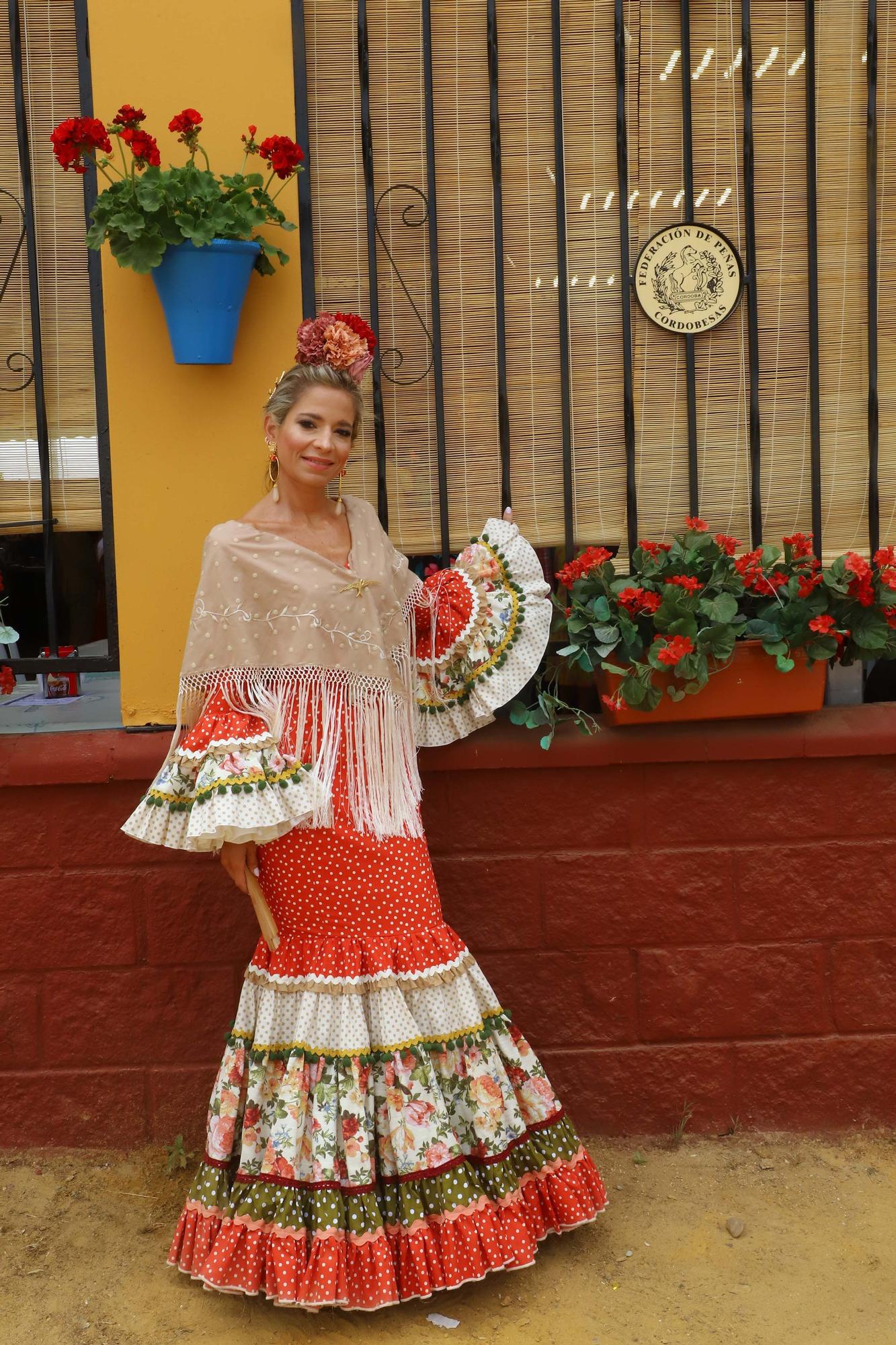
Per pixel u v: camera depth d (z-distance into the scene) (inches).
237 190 109.5
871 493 126.0
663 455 125.8
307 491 102.7
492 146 120.2
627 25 120.9
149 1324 101.2
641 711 118.0
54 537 129.3
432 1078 101.2
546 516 125.7
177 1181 120.0
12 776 118.6
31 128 118.3
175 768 101.0
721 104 122.5
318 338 101.6
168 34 114.8
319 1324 101.0
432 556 125.3
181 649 119.6
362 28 118.6
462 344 123.3
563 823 123.7
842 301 125.5
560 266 121.7
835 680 133.0
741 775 124.0
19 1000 122.6
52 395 120.9
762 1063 126.9
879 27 122.4
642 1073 126.6
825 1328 99.3
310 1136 100.4
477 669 112.1
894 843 125.5
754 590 118.2
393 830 103.8
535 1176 107.2
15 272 119.9
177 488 117.8
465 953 107.3
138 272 109.3
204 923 122.4
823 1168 122.1
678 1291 104.1
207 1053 123.8
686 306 123.3
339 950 101.9
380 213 121.2
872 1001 127.1
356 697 102.8
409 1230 99.2
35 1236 111.9
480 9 120.3
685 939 125.3
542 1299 103.3
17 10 116.5
